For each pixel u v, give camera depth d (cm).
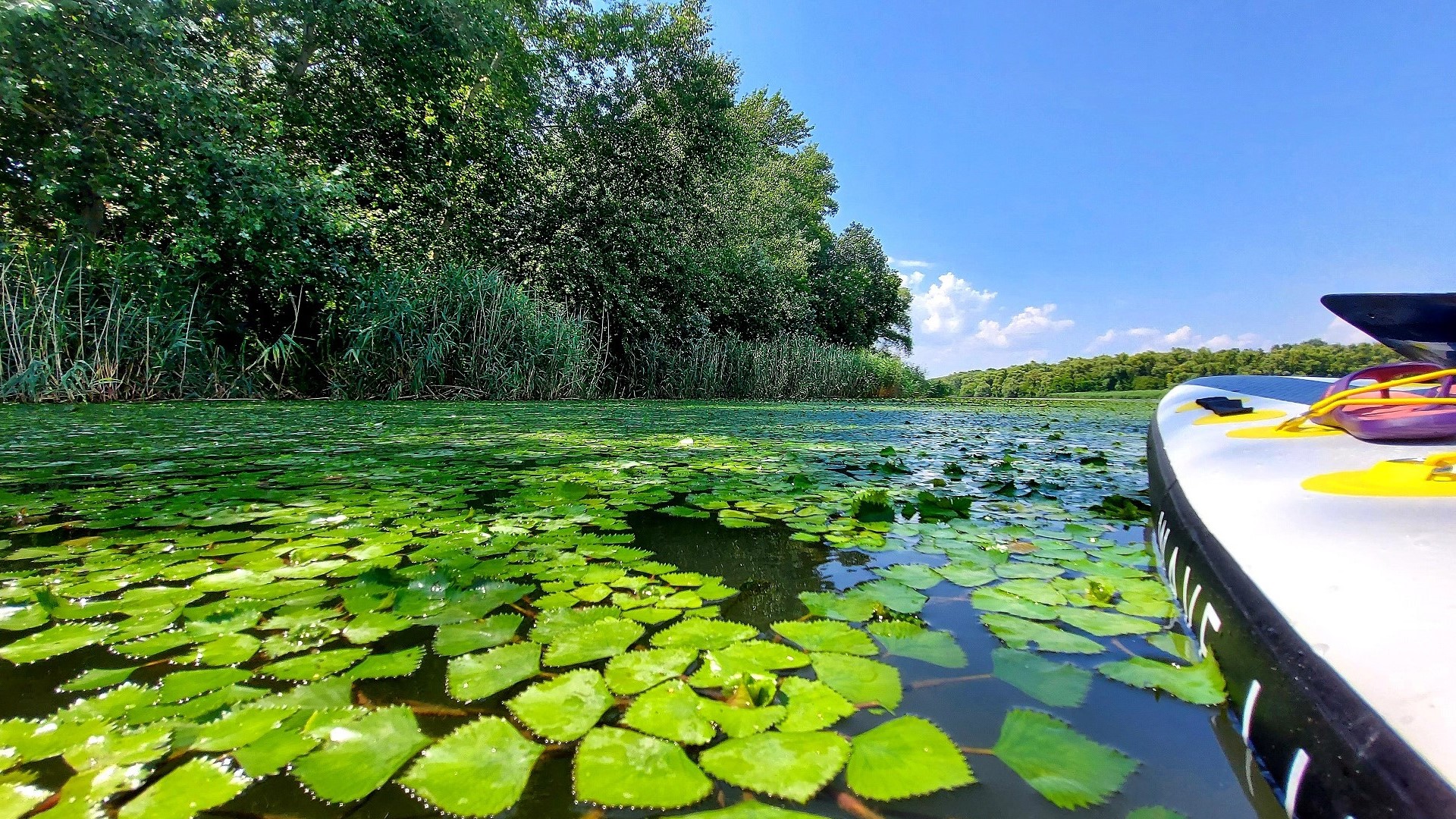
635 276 1049
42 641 82
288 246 614
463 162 927
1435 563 57
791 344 1398
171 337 590
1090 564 123
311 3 717
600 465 247
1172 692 72
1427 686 46
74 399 535
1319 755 51
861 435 413
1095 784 56
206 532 139
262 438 315
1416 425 92
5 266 523
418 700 69
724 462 262
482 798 53
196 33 638
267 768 56
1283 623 62
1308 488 83
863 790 54
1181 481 120
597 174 1042
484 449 293
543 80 1034
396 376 696
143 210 585
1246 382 209
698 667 77
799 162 2019
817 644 84
